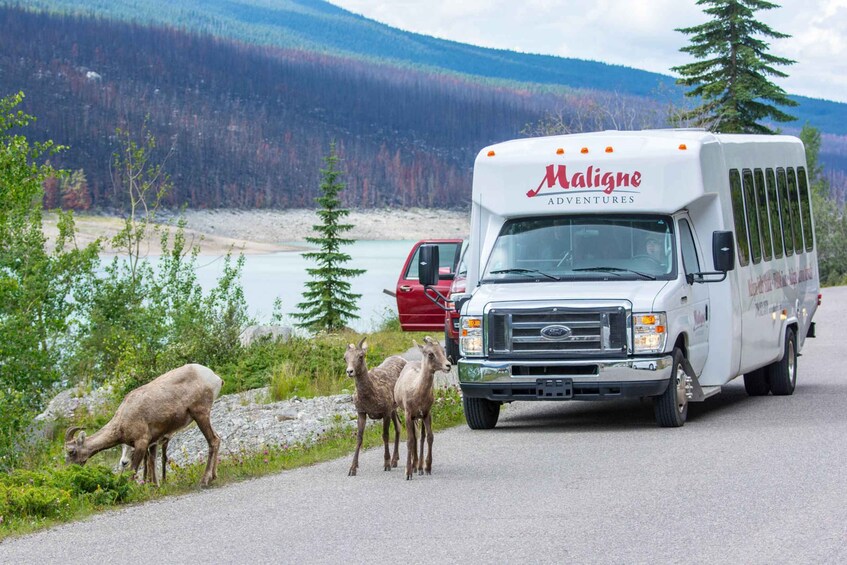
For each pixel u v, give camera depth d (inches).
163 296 1344.7
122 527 543.2
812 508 527.5
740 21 2938.0
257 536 506.9
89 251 1268.5
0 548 507.5
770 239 985.5
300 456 748.6
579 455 702.5
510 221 864.9
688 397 825.5
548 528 501.7
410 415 641.0
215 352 1284.4
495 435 812.0
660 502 551.2
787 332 1015.0
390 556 459.8
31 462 997.8
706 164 841.5
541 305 791.7
